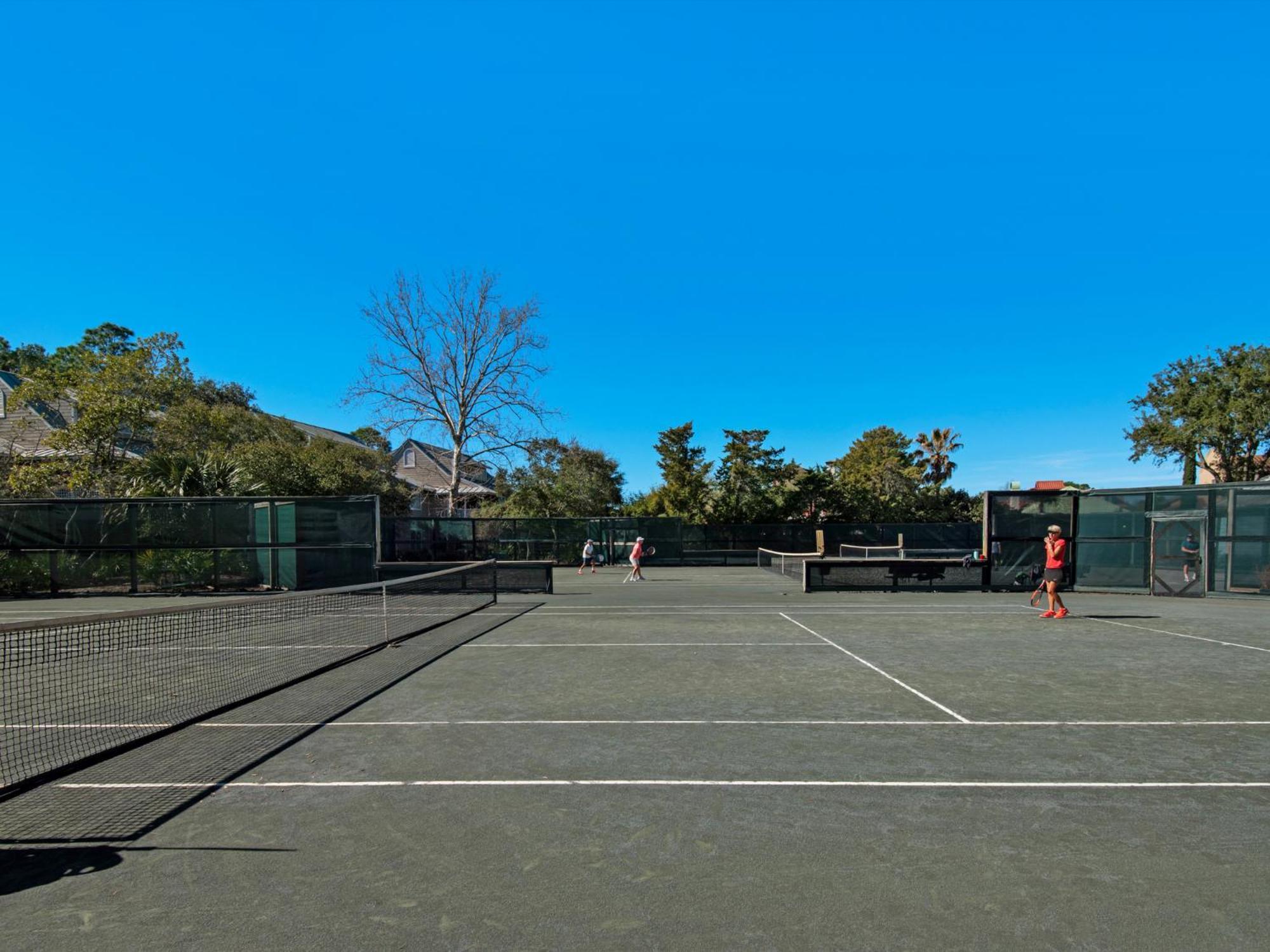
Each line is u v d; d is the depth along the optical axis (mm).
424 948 2998
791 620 13898
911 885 3539
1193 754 5586
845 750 5699
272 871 3684
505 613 15047
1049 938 3074
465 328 33750
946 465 55719
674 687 7965
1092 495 19203
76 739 5953
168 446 27266
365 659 9688
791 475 38125
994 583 19531
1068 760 5426
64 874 3662
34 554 18469
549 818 4359
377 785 4914
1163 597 18188
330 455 31438
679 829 4203
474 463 35250
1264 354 37344
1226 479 38969
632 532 32594
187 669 8969
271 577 19016
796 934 3107
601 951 2973
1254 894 3455
